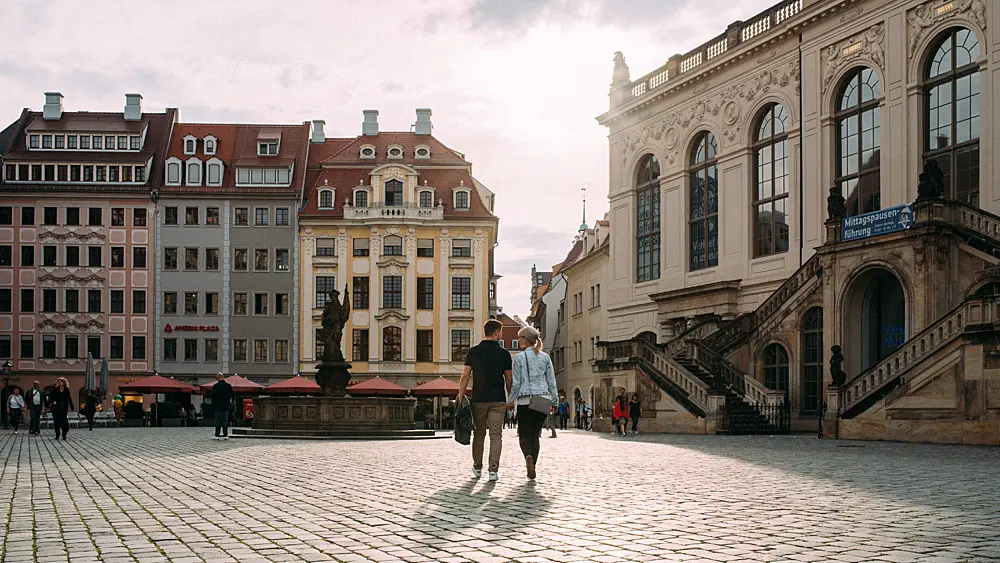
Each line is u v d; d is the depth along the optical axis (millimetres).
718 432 35719
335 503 11742
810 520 10008
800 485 13859
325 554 8062
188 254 77688
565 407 61656
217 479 15367
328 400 34281
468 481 14625
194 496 12703
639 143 53438
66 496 12773
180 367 77062
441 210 77750
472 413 15086
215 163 78625
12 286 76812
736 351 41219
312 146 84375
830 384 34656
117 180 77938
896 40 37469
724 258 46438
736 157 45812
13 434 39125
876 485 13828
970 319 26500
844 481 14516
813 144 41250
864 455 21328
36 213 77125
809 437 32594
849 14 39688
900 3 37312
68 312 76938
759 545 8406
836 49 40406
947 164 35719
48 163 77375
